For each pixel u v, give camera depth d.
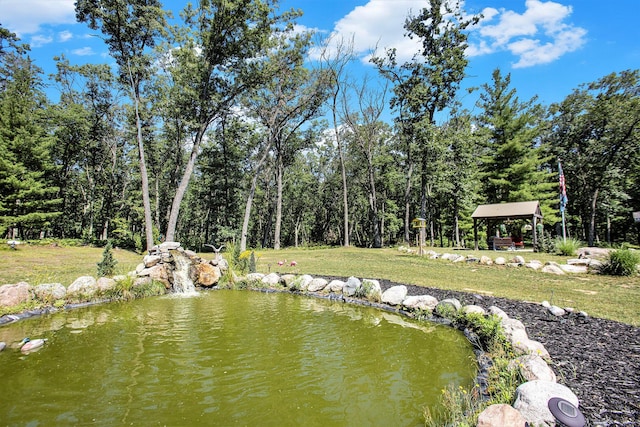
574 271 12.20
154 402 3.96
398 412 3.74
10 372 4.77
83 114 26.75
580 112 30.48
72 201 38.66
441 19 22.27
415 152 23.47
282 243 52.22
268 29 19.95
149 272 11.23
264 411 3.78
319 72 24.69
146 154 31.20
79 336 6.40
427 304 7.79
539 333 5.63
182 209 43.34
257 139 30.98
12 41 24.36
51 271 12.20
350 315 7.98
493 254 18.47
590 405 3.26
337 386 4.36
